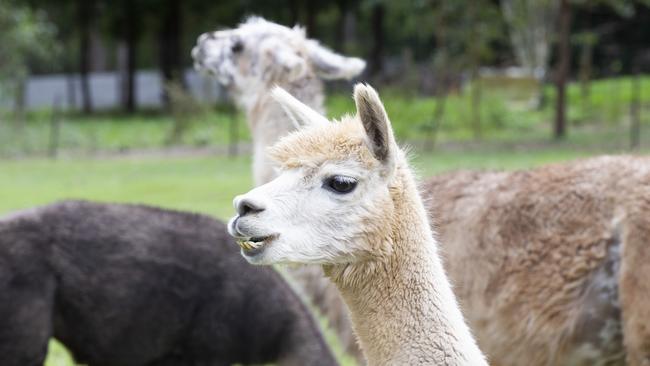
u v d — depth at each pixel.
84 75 47.00
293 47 8.01
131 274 7.11
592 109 32.03
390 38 53.75
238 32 8.16
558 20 38.03
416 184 4.95
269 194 4.48
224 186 19.34
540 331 6.23
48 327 6.94
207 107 31.56
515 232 6.41
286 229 4.43
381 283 4.61
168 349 7.34
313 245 4.46
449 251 6.72
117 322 7.10
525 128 31.05
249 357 7.38
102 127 35.25
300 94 7.89
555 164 6.68
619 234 5.99
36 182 20.77
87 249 7.06
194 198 17.47
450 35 32.94
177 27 46.62
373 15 46.53
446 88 39.25
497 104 32.41
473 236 6.60
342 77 8.05
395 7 36.69
